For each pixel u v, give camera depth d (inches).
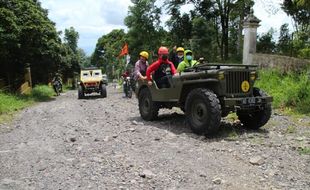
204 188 189.8
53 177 211.5
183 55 403.2
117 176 208.8
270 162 227.5
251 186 191.8
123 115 437.4
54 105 658.2
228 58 1203.2
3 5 853.8
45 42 949.2
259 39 1325.0
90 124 378.0
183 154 248.7
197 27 1258.6
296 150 250.5
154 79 371.6
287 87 466.0
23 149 280.7
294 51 899.4
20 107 632.4
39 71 1092.5
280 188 188.4
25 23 878.4
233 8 1333.7
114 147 271.1
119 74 1792.6
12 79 1005.8
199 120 301.6
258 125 316.5
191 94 305.4
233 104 290.8
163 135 306.2
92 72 869.2
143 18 1322.6
